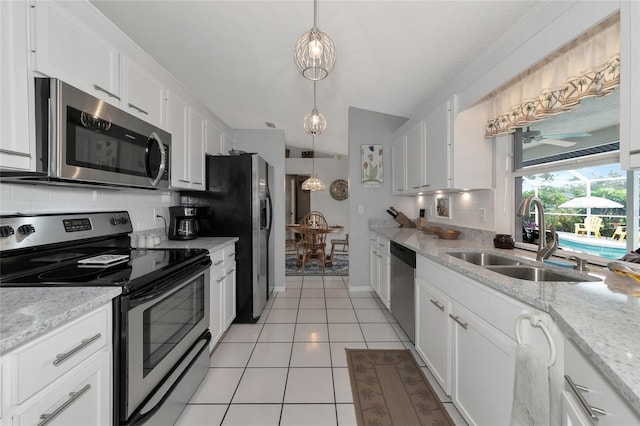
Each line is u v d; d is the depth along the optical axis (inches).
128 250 75.8
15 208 51.4
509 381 43.7
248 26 83.4
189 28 85.7
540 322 36.0
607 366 21.8
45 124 43.6
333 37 83.9
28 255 50.9
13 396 28.2
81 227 62.0
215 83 124.1
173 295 58.7
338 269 205.6
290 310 125.3
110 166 56.1
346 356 86.6
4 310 33.9
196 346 69.6
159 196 98.6
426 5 64.7
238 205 111.3
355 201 152.3
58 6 45.6
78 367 36.1
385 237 120.0
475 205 99.7
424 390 70.9
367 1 67.2
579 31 49.2
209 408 64.3
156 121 74.5
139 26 85.1
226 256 97.4
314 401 66.8
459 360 59.7
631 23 34.4
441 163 95.5
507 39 67.7
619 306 35.1
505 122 75.0
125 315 43.5
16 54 39.8
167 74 79.6
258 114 169.0
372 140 151.4
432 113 102.4
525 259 65.6
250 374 77.4
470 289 55.6
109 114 55.9
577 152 64.8
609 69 46.8
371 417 61.7
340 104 146.7
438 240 102.0
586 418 27.0
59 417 33.2
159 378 53.2
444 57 83.0
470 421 54.9
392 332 103.2
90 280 45.9
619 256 56.4
